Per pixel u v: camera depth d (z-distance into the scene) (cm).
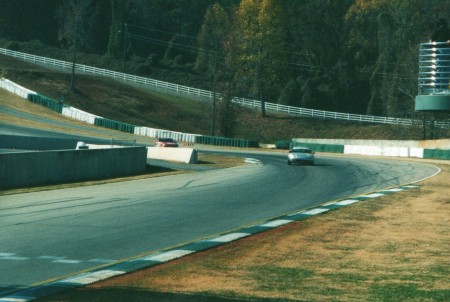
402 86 18075
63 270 1964
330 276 1881
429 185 5409
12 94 18338
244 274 1897
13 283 1780
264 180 6019
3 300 1555
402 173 7162
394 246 2430
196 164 8700
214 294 1630
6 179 4906
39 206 3706
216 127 19338
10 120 15075
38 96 17950
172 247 2369
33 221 3055
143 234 2702
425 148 11281
